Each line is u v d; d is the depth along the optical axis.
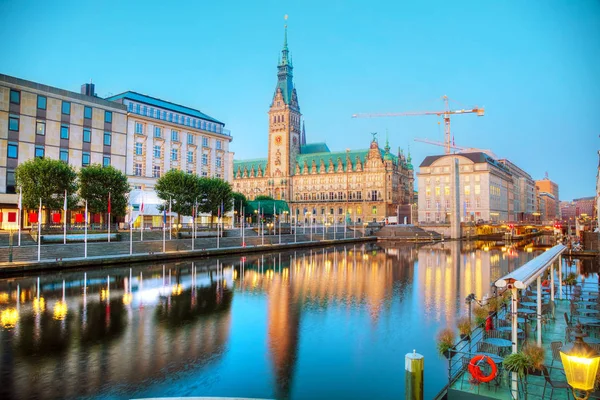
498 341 24.53
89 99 95.31
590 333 28.25
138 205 94.50
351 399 23.20
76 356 28.44
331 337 33.53
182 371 26.33
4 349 29.61
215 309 41.91
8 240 67.69
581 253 92.62
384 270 73.12
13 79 83.69
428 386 24.59
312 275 66.06
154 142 109.81
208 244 98.56
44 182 72.88
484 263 85.12
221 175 130.75
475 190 183.12
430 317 39.75
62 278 55.88
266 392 23.88
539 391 19.77
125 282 54.69
